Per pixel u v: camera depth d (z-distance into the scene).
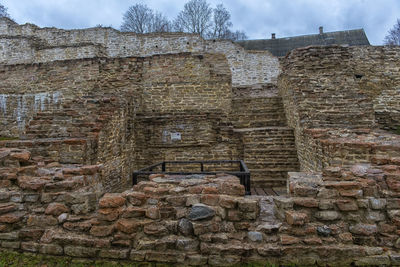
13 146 4.76
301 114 7.09
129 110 7.71
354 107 7.14
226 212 2.58
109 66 10.52
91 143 5.21
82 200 2.75
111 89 10.43
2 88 11.42
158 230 2.54
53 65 10.91
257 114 9.24
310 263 2.37
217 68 11.28
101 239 2.57
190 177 3.47
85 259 2.57
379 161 3.29
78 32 16.95
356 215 2.50
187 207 2.63
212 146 7.96
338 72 8.15
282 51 27.25
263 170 7.20
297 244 2.41
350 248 2.38
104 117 5.93
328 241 2.42
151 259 2.48
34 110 11.09
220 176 3.46
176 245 2.50
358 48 9.99
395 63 9.90
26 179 2.99
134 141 8.18
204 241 2.48
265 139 7.83
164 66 10.48
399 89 9.74
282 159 7.51
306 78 8.08
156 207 2.62
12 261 2.60
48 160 4.42
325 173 2.93
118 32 16.58
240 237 2.50
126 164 7.39
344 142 4.46
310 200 2.54
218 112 8.47
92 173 3.29
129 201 2.75
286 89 8.85
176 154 8.07
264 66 15.59
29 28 17.44
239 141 7.88
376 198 2.53
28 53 16.23
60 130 5.60
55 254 2.63
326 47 8.43
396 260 2.34
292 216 2.44
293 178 2.97
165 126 8.10
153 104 9.66
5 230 2.73
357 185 2.57
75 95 10.64
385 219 2.51
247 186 3.67
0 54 16.62
